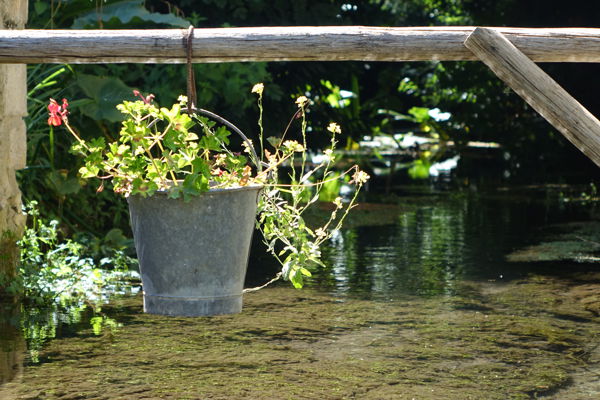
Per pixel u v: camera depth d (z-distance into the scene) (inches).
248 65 455.2
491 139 956.0
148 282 145.9
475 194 589.6
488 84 860.6
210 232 142.1
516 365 202.2
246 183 151.6
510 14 845.8
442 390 183.0
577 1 808.9
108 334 225.5
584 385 187.6
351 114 952.3
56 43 144.6
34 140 343.3
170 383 185.2
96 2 379.9
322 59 144.3
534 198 568.4
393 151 950.4
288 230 169.8
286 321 240.8
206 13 567.5
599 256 351.6
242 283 148.9
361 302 265.9
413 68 1001.5
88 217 377.1
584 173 733.9
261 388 182.2
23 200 345.1
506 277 307.9
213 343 217.5
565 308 260.8
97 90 355.3
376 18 792.3
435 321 243.0
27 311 251.1
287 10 592.4
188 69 143.8
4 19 260.4
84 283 286.4
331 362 202.2
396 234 411.5
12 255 271.4
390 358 206.2
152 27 420.8
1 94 261.1
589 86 789.2
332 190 597.3
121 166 144.8
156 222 142.3
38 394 177.8
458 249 368.8
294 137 697.6
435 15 1013.2
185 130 146.8
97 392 179.0
